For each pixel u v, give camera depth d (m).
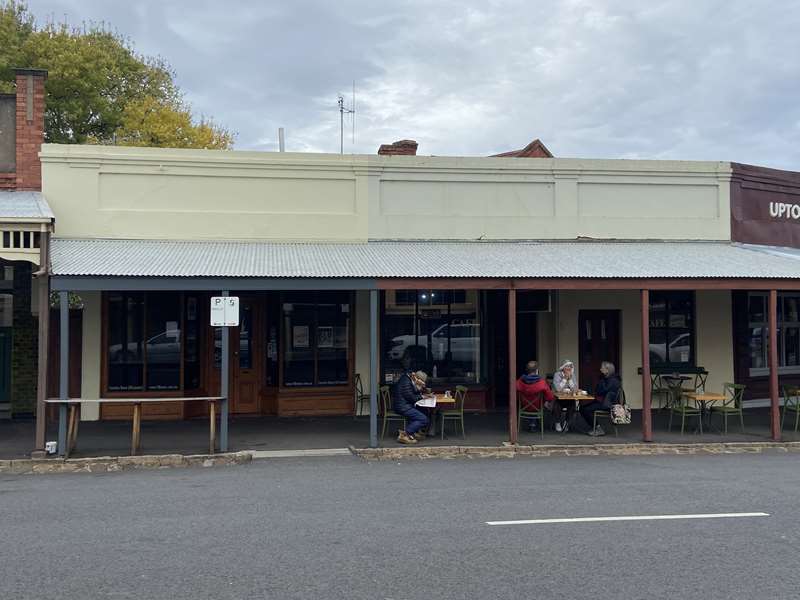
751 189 15.70
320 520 7.14
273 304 14.54
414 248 13.50
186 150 13.48
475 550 6.16
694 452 11.41
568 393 12.54
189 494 8.35
